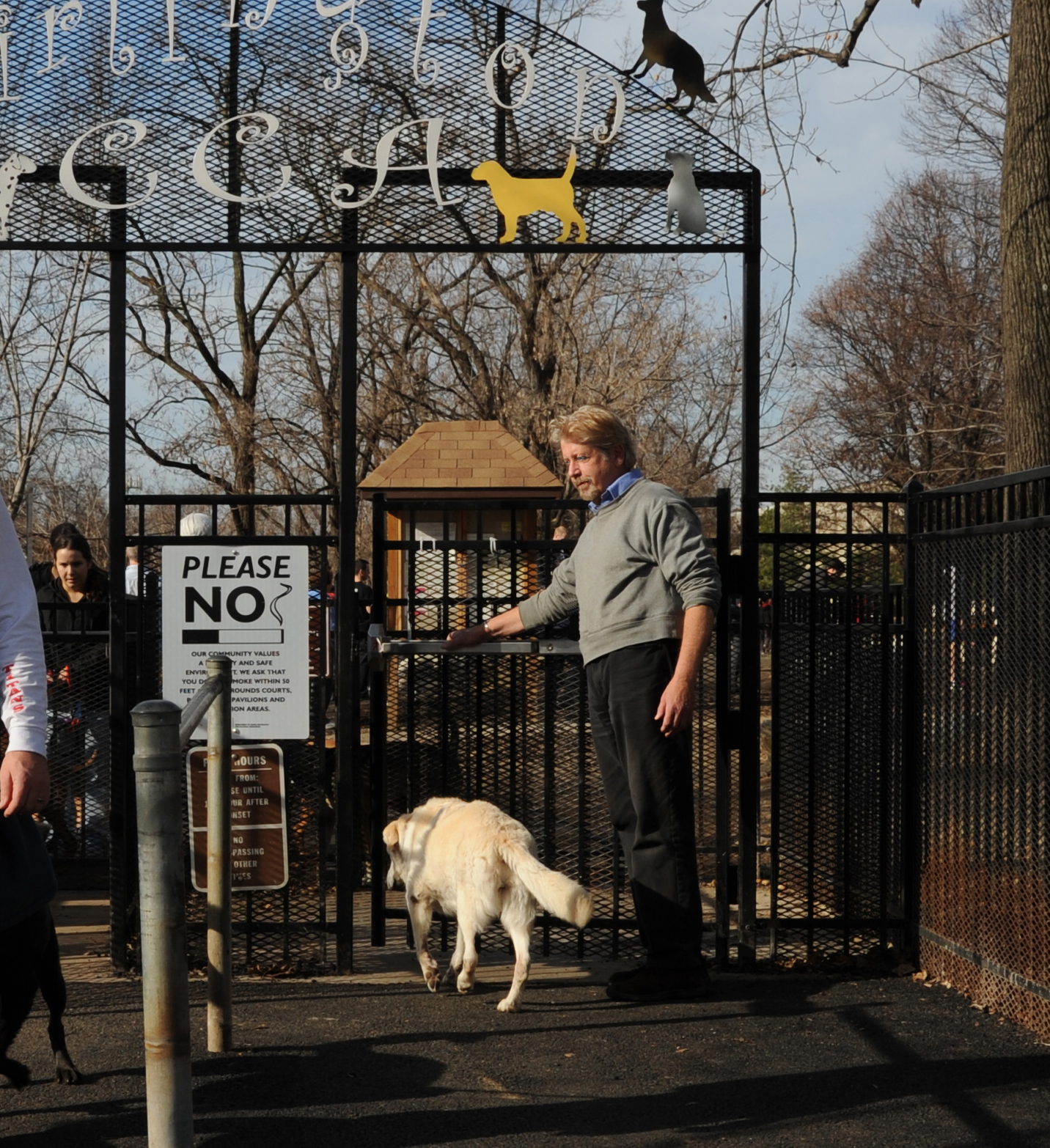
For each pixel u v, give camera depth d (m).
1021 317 6.28
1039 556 4.05
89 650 6.91
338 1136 3.38
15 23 5.00
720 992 4.80
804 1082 3.77
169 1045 2.44
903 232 35.78
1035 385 6.23
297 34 5.04
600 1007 4.60
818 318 36.28
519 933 4.53
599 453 4.68
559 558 5.36
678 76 5.56
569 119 5.08
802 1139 3.34
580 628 4.78
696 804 5.39
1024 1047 4.07
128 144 5.04
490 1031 4.30
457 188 5.09
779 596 5.22
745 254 5.11
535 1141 3.34
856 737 5.48
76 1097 3.67
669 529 4.52
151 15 5.01
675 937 4.67
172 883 2.45
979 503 4.61
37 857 2.92
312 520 27.16
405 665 5.45
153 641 5.21
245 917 5.16
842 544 5.29
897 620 5.42
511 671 5.34
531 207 5.05
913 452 35.72
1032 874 4.18
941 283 34.47
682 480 27.41
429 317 26.47
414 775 5.41
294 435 27.03
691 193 5.07
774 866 5.16
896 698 5.27
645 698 4.58
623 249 5.10
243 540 5.09
